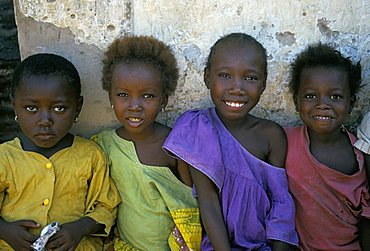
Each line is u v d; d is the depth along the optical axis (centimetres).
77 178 246
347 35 264
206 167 239
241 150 248
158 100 245
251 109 248
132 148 254
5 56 321
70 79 239
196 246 247
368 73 268
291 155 254
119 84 241
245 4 261
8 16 325
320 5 261
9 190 241
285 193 249
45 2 257
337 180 249
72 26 260
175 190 255
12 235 233
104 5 259
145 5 259
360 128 252
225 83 239
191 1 259
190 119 248
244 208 246
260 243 247
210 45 264
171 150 241
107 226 250
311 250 256
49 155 244
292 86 257
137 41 246
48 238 228
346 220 251
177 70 254
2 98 322
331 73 241
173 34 262
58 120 238
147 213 251
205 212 242
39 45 262
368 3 261
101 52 264
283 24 263
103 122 274
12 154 242
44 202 240
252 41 241
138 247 252
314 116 245
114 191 255
